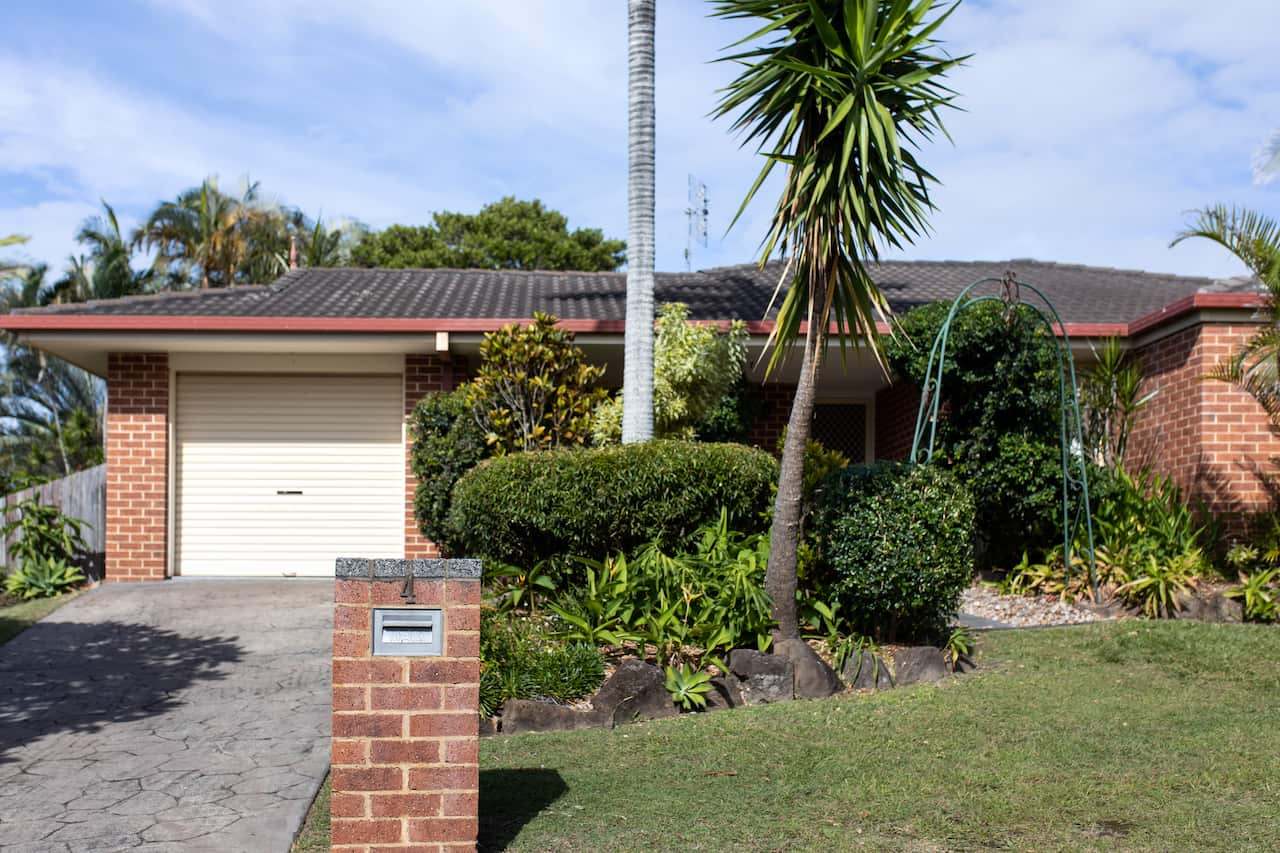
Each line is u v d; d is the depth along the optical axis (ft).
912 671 26.05
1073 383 34.55
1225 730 21.12
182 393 44.27
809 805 17.40
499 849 15.58
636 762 19.93
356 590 14.90
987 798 17.54
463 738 14.87
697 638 25.50
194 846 16.52
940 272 56.70
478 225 120.16
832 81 24.77
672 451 29.58
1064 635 29.89
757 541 29.12
